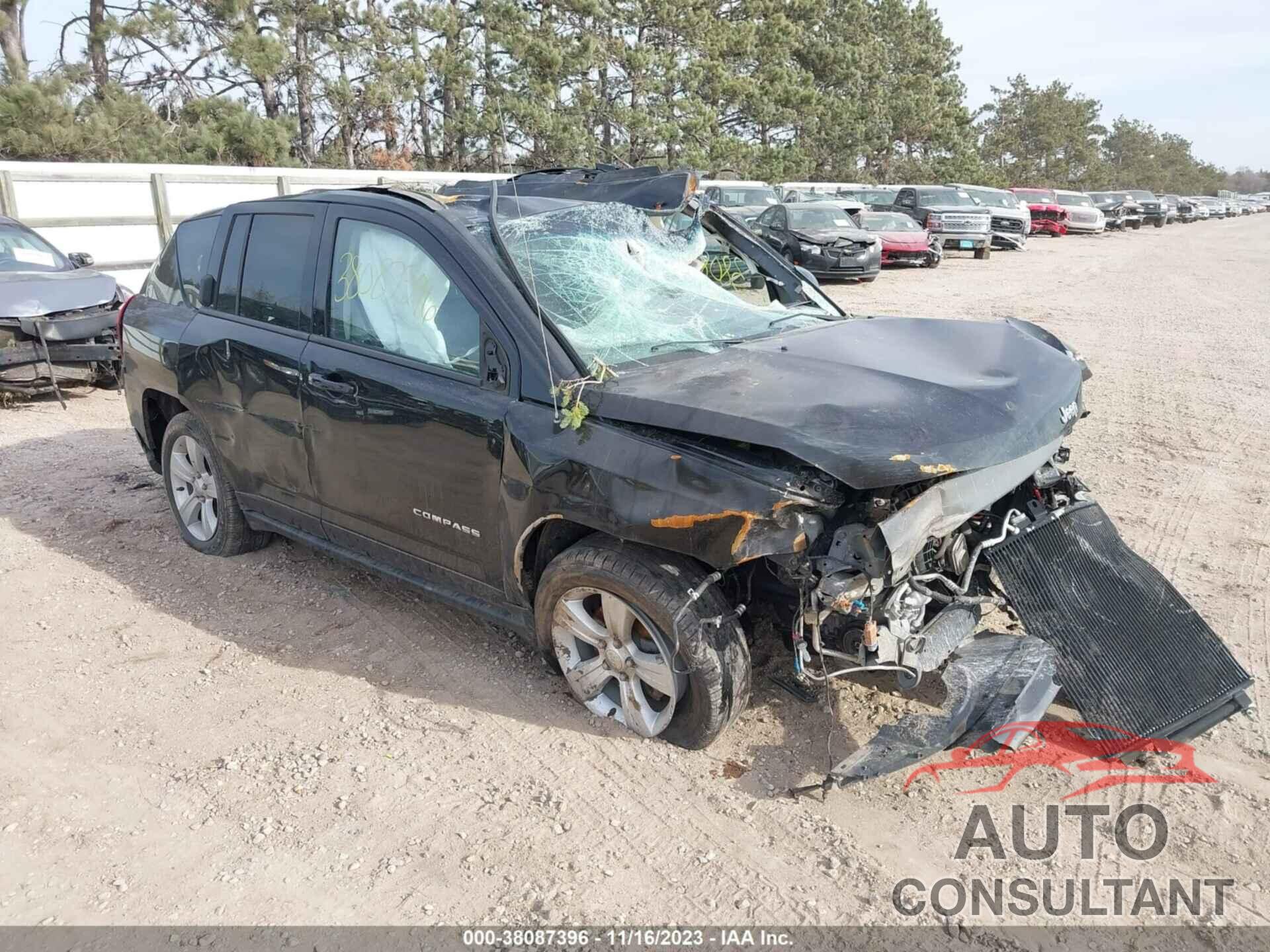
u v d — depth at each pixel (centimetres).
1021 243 2798
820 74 4381
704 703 313
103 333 872
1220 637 407
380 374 371
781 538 276
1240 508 564
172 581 472
